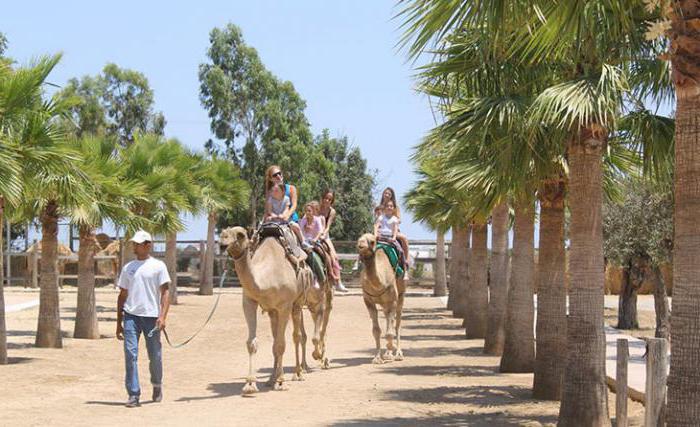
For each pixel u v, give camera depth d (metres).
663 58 7.27
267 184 14.16
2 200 16.48
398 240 18.66
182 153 30.11
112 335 22.75
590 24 8.91
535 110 10.05
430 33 8.09
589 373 9.94
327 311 16.84
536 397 12.81
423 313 32.47
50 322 19.38
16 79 15.17
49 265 19.39
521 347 15.95
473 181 12.93
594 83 9.77
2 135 14.77
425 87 12.14
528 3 8.09
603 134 10.20
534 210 15.66
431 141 12.73
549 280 12.81
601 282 10.05
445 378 15.25
